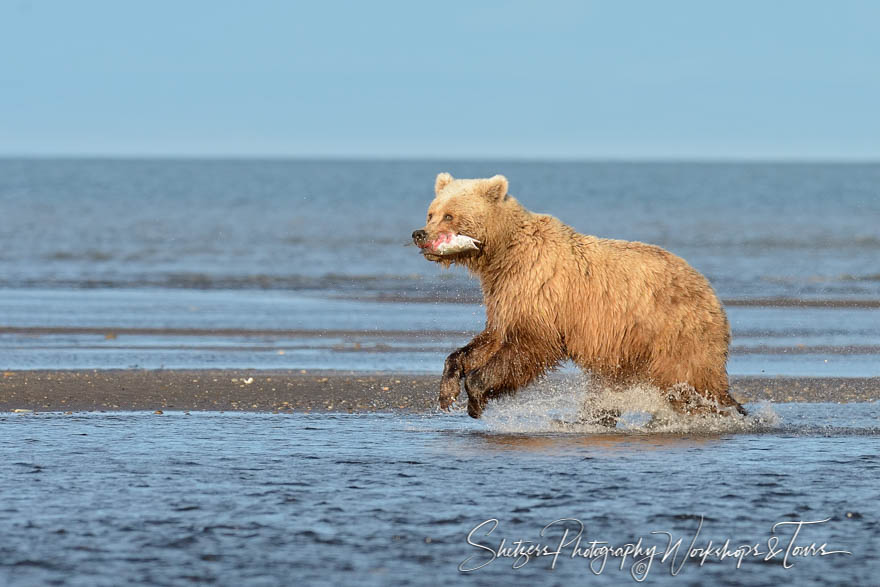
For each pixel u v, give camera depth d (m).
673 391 38.16
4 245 133.12
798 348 66.44
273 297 90.69
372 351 64.31
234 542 26.17
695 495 30.22
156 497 29.81
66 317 76.62
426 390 50.31
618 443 37.09
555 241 37.66
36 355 60.66
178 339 68.12
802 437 38.41
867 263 121.06
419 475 32.31
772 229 175.88
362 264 118.31
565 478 31.92
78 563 24.70
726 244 146.38
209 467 33.34
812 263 121.06
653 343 37.53
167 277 104.00
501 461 34.16
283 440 37.88
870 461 34.34
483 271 38.34
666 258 38.16
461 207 37.16
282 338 69.25
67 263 115.00
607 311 37.25
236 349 64.31
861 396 50.09
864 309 85.19
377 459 34.53
